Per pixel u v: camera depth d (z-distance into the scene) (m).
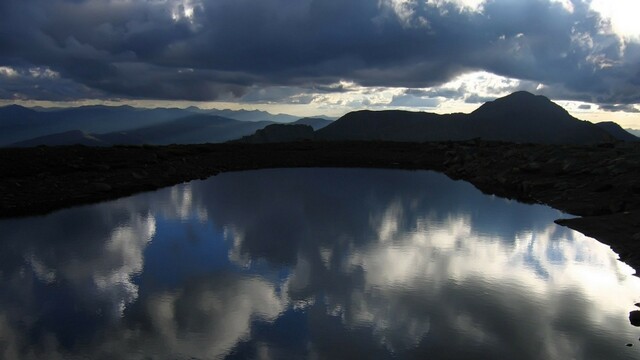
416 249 21.73
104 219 28.06
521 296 15.61
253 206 33.44
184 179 48.12
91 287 16.45
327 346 12.09
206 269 18.58
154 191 40.19
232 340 12.44
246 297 15.59
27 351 11.79
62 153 43.91
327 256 20.50
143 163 48.53
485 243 22.86
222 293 15.94
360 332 12.89
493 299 15.35
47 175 37.53
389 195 39.59
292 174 55.25
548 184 39.25
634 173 33.38
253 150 71.00
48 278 17.38
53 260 19.58
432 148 72.12
